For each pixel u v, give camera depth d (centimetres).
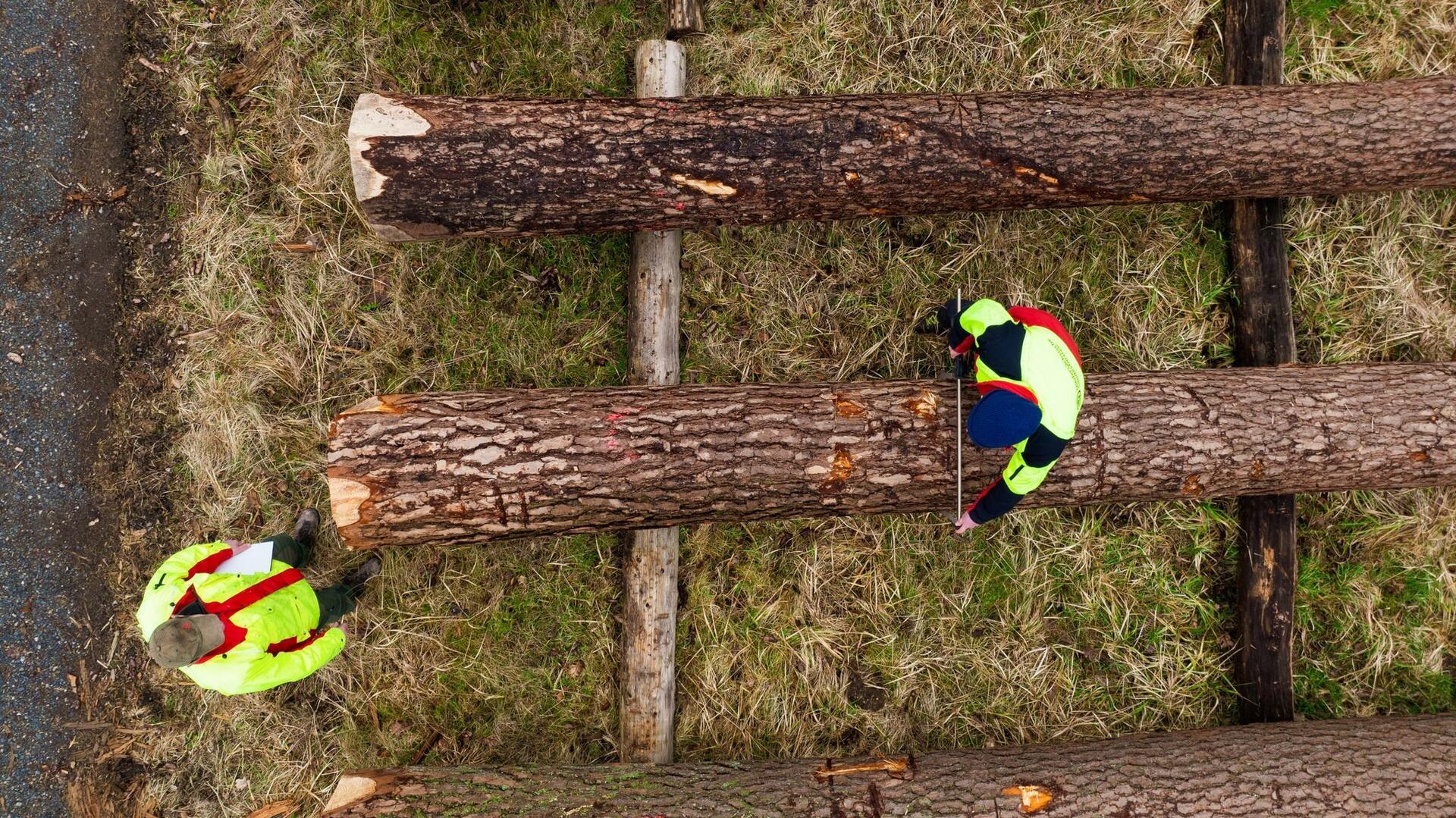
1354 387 336
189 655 246
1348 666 380
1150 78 384
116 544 368
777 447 310
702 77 381
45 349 369
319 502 371
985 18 383
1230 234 377
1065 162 323
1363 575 381
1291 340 368
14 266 368
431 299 374
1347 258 383
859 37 383
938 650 379
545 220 315
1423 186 348
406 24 374
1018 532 379
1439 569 381
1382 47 385
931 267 382
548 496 301
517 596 374
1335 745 333
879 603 379
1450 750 329
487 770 329
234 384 368
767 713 375
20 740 362
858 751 377
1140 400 325
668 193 312
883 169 315
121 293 371
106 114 372
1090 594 380
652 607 358
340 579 367
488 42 378
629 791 322
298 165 370
